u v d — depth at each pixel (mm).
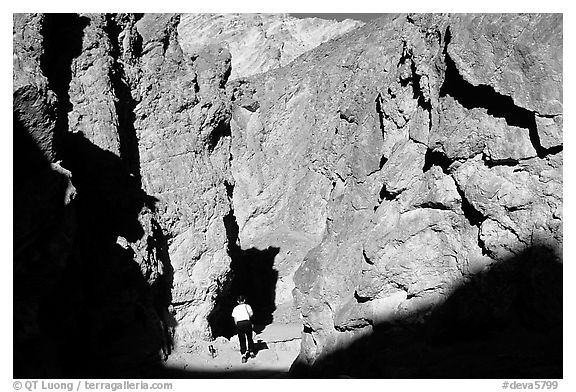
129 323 14672
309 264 15109
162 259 17578
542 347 9836
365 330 12633
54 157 11000
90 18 16141
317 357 13828
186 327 18250
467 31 11117
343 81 32125
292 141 33656
